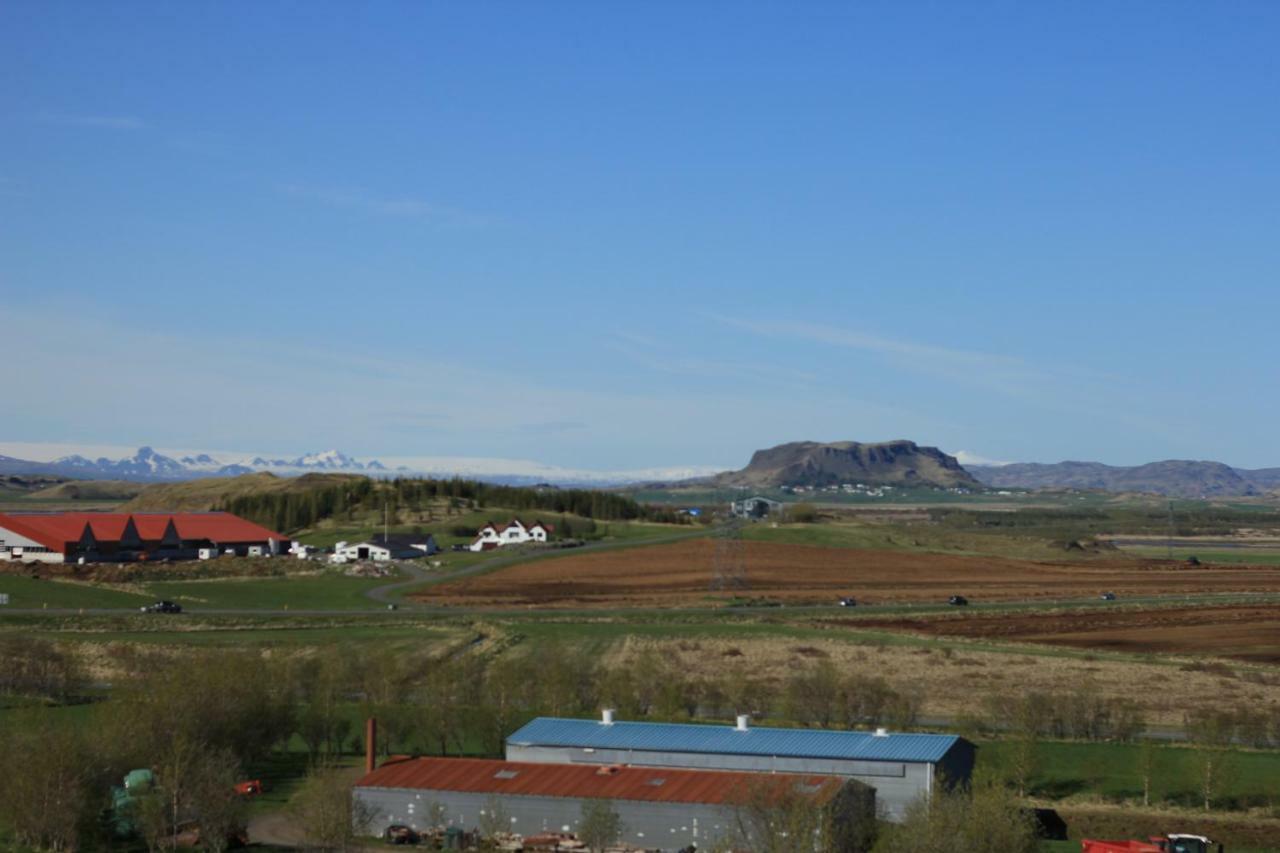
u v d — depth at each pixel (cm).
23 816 8475
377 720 11719
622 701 12950
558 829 9019
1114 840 9138
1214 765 10406
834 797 8531
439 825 9156
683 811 8781
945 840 7556
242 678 11100
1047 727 12312
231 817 8525
